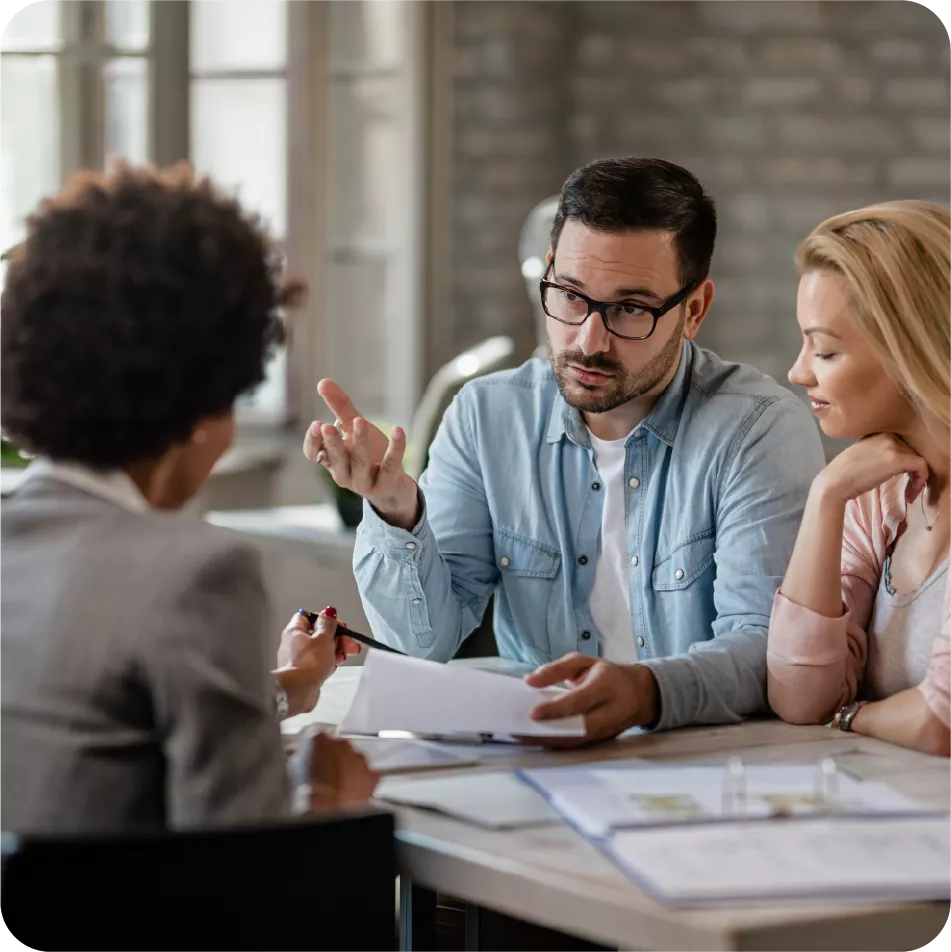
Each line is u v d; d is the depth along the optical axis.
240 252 1.34
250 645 1.27
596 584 2.31
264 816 1.25
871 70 5.45
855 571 2.01
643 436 2.25
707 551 2.22
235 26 5.19
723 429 2.20
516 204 5.65
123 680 1.24
